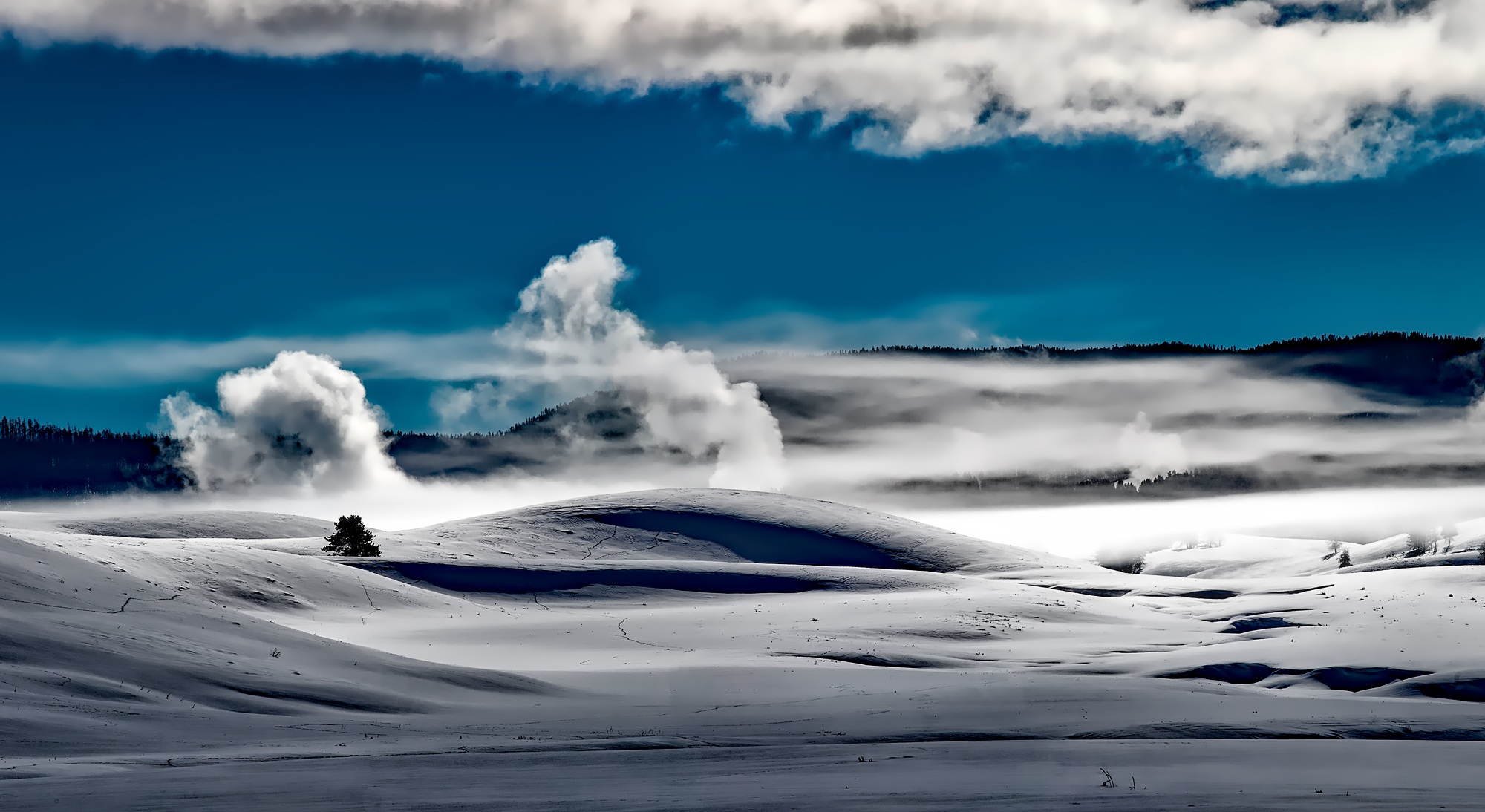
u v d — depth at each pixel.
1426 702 59.84
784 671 74.25
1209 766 38.16
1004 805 29.83
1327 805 29.72
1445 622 90.06
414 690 57.75
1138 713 53.66
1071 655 87.88
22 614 54.25
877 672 74.44
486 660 85.62
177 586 104.69
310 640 62.72
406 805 30.83
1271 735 48.44
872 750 42.94
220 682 52.16
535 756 40.59
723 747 44.12
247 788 33.62
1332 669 74.88
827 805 30.19
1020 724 50.47
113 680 49.50
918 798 31.27
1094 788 33.22
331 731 46.75
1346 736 48.66
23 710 43.75
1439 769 37.62
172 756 40.03
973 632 100.06
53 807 30.41
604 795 32.28
